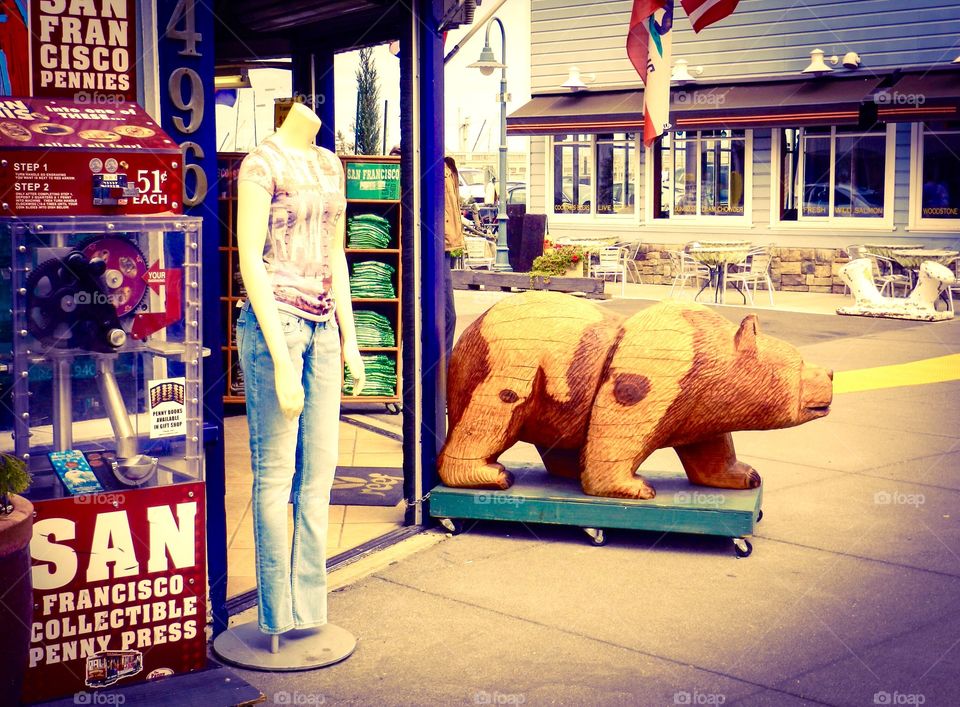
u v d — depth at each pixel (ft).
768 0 64.23
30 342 12.60
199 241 13.26
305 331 13.82
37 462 12.75
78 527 12.74
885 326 48.08
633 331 18.95
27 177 12.35
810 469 24.21
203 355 13.70
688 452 19.72
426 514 19.80
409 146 18.92
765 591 16.67
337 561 17.95
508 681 13.53
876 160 61.57
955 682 13.47
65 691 12.82
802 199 64.28
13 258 12.39
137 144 12.91
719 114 62.49
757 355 18.44
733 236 66.49
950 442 26.73
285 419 13.73
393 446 27.02
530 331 19.30
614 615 15.72
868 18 61.11
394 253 30.96
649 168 69.26
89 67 13.58
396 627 15.30
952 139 59.11
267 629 14.16
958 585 16.87
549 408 19.17
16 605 11.03
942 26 58.80
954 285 56.39
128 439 13.06
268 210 13.43
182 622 13.41
